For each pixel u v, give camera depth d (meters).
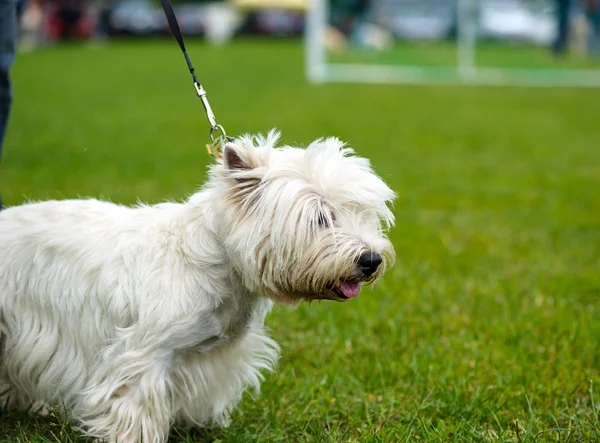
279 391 4.13
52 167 9.17
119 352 3.29
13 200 7.26
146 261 3.30
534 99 18.31
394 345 4.69
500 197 8.62
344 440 3.68
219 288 3.33
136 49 34.25
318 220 3.26
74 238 3.46
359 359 4.52
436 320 5.06
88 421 3.36
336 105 16.59
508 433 3.69
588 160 11.02
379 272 3.36
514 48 25.55
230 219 3.26
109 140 11.61
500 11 25.48
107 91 18.44
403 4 25.62
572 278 5.82
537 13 26.14
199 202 3.40
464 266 6.22
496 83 21.89
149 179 8.76
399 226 7.38
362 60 25.44
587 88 20.81
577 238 6.98
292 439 3.72
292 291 3.37
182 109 15.53
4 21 4.16
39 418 3.83
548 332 4.80
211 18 44.19
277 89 19.62
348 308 5.28
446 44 25.05
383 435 3.62
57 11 37.25
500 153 11.45
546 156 11.27
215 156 3.72
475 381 4.23
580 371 4.30
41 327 3.53
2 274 3.54
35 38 34.44
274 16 46.03
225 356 3.55
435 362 4.44
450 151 11.53
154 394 3.26
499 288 5.64
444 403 3.95
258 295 3.48
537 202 8.41
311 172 3.28
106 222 3.51
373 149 11.50
